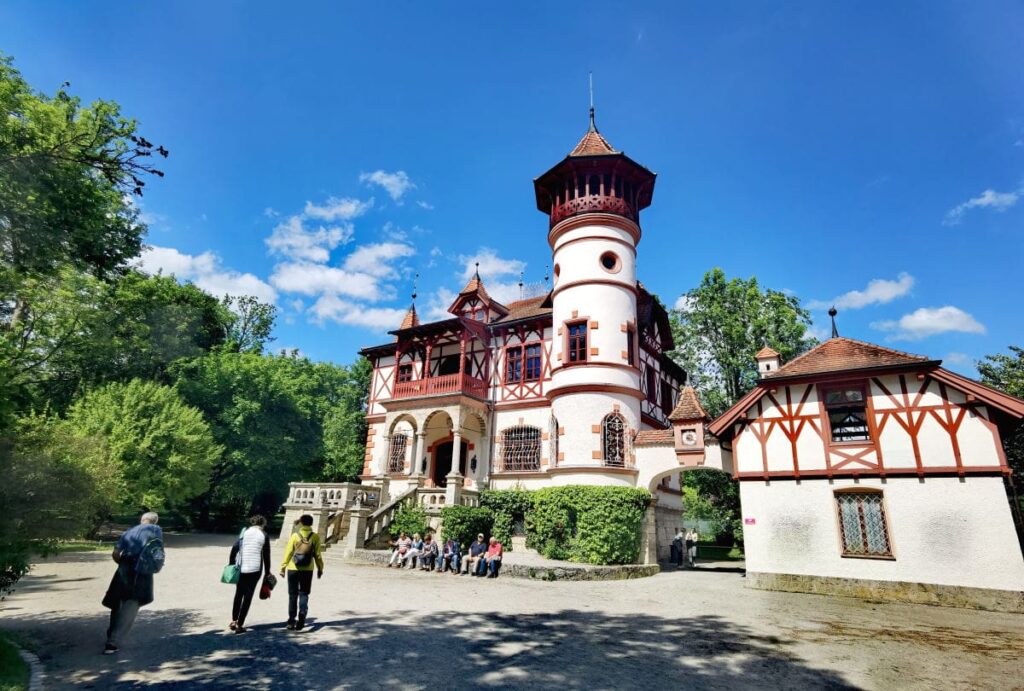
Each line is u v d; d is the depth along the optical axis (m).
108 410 20.44
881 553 12.78
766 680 6.05
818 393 14.34
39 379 17.70
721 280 31.25
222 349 34.22
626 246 20.50
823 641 8.08
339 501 18.86
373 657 6.24
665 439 17.75
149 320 26.09
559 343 19.97
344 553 16.75
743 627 8.89
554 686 5.55
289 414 31.00
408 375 25.72
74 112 10.93
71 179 8.25
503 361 22.91
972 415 12.52
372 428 25.78
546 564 15.11
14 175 7.49
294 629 7.32
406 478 23.27
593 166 20.70
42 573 11.80
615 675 6.00
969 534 12.02
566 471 18.14
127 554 6.21
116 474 18.41
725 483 29.00
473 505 19.12
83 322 17.45
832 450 13.84
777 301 29.44
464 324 22.22
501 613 9.16
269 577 7.43
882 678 6.30
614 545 16.17
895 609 11.19
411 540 15.98
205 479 22.61
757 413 15.03
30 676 5.00
